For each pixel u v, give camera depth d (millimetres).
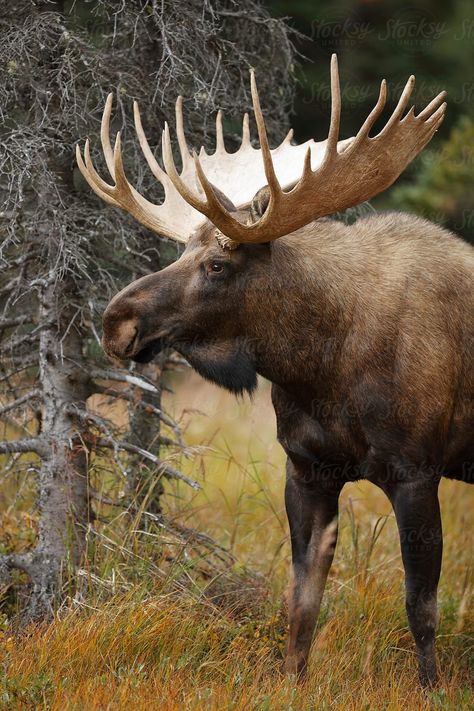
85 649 10164
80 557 12125
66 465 12141
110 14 13281
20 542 12945
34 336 12453
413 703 10031
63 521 12164
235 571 12805
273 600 12664
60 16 12172
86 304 12469
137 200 11133
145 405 12562
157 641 10648
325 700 9945
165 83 12641
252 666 10922
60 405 12297
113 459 12953
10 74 11945
